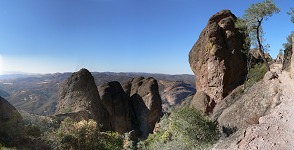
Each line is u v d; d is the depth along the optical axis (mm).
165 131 33625
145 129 56438
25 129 22359
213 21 46656
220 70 41781
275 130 15469
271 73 23578
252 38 34656
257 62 44438
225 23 44438
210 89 42969
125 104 56344
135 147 34094
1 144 18875
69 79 46844
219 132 23406
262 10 32812
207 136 22141
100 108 45312
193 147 22062
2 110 22922
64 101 44750
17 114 23328
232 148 15562
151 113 57688
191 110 22953
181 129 22578
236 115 23344
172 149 23484
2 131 21141
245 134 16109
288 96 19047
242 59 42906
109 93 55719
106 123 44906
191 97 52375
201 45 46281
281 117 16750
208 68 43188
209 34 43750
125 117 54844
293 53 21109
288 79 20969
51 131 24750
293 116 16281
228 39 43344
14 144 20562
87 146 23875
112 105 54688
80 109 42094
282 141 14242
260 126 16328
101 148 24734
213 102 41875
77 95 44406
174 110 24688
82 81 45594
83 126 24594
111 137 26891
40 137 22312
